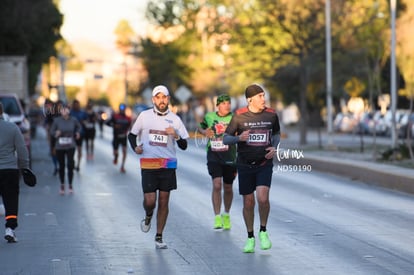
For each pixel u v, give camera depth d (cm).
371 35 6756
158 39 11438
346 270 1884
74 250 2183
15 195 2308
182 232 2484
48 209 3091
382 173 3903
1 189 2309
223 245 2242
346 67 7381
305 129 7656
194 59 11181
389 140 9231
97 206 3184
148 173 2161
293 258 2039
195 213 2933
